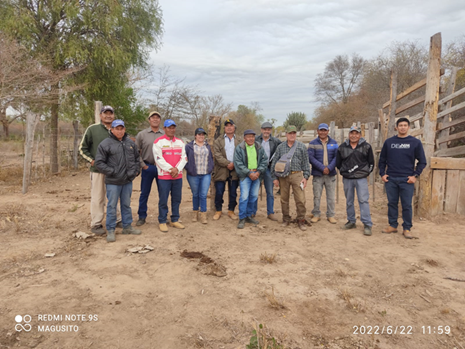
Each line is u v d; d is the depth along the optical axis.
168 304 3.15
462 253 4.60
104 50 12.90
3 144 19.70
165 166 5.24
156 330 2.75
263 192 9.31
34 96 11.48
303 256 4.49
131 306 3.10
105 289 3.41
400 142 5.31
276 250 4.70
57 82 12.49
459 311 3.11
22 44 11.72
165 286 3.52
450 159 6.32
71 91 12.77
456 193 6.47
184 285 3.55
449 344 2.65
